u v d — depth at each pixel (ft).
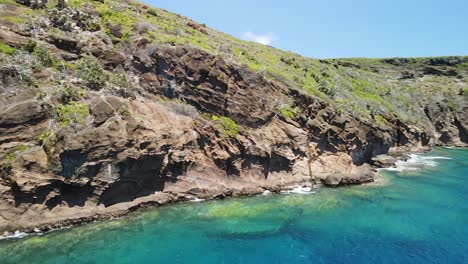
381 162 207.82
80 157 113.19
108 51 157.79
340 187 163.84
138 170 126.00
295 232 115.03
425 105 337.31
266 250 102.78
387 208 138.10
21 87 119.75
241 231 114.11
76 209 113.19
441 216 130.93
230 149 150.82
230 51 211.82
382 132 226.99
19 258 91.61
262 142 159.63
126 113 131.13
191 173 143.43
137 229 111.34
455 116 329.11
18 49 133.69
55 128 115.96
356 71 363.35
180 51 166.81
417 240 111.34
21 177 104.68
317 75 256.32
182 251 99.96
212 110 162.91
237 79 172.96
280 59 253.85
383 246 107.14
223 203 136.98
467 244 108.88
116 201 122.21
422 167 211.82
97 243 101.45
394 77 453.17
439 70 462.60
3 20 142.82
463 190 163.73
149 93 155.33
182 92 161.89
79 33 160.56
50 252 95.14
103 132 119.65
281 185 155.74
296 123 175.42
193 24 236.63
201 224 117.70
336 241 109.70
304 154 169.48
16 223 102.94
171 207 130.31
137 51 163.12
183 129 148.05
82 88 133.80
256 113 166.71
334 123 186.39
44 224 105.81
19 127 111.55
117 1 219.00
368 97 274.36
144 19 201.36
